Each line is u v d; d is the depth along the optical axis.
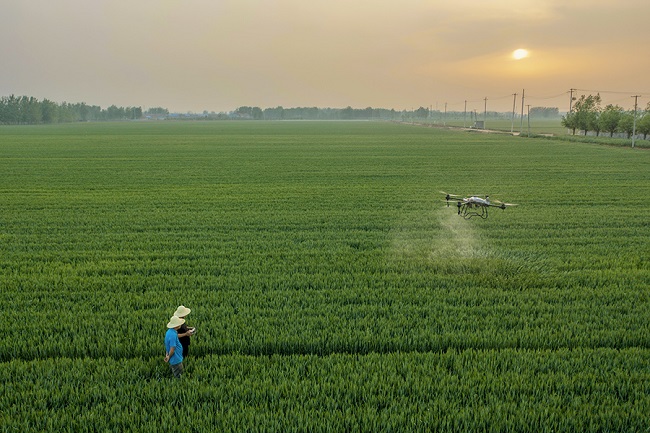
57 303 14.37
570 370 10.55
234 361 10.91
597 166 50.50
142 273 17.55
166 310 13.73
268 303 14.32
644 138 89.69
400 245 21.22
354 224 25.56
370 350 11.77
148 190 37.06
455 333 12.37
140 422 8.91
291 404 9.36
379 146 80.81
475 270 17.44
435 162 55.75
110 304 14.30
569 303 14.45
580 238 22.41
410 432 8.58
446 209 29.72
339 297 14.86
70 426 8.66
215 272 17.66
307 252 20.14
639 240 22.11
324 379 10.17
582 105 111.62
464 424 8.76
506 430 8.68
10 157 62.34
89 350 11.55
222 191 36.53
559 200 32.31
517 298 14.80
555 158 58.72
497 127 181.25
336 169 49.84
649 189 36.47
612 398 9.52
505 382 10.12
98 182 41.09
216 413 9.01
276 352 11.63
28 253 20.05
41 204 31.30
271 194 35.28
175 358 10.09
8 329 12.52
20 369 10.44
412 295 14.93
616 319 13.12
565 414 8.98
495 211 28.94
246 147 79.81
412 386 9.90
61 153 68.31
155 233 23.80
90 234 23.61
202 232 23.94
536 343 11.88
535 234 23.52
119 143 89.25
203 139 102.06
